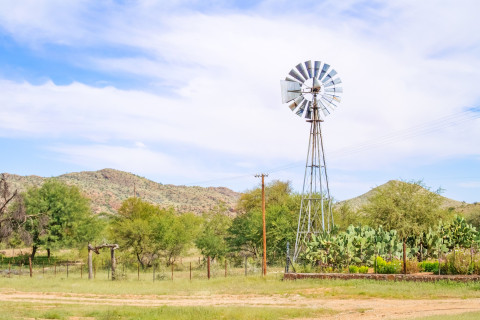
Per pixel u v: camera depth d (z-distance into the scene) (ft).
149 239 199.93
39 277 138.51
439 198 166.91
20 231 180.34
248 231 198.49
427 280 88.33
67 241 215.31
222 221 258.16
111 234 211.41
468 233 121.19
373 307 68.23
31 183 529.86
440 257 102.94
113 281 123.03
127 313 65.77
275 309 67.82
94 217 237.25
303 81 137.59
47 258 239.09
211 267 176.35
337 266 109.29
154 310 67.77
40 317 64.39
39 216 209.67
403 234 159.12
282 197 249.75
